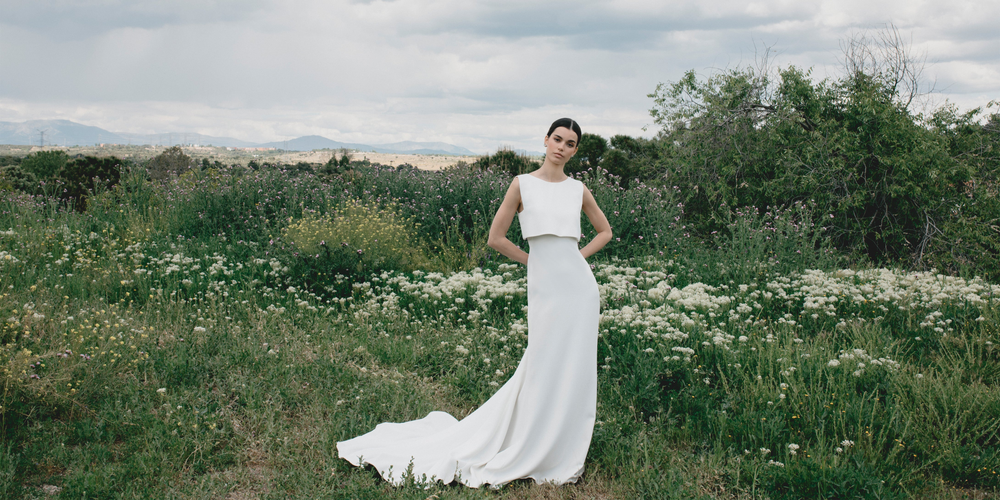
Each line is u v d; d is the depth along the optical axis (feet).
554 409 9.87
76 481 8.70
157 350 13.83
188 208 30.27
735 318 16.78
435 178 33.12
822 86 33.73
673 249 27.22
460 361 14.52
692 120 37.09
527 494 9.50
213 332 15.55
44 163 86.02
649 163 50.29
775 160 33.73
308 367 14.02
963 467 9.80
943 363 13.97
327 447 10.52
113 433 10.37
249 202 30.35
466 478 9.83
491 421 10.29
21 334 12.69
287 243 22.81
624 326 15.56
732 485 9.58
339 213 27.76
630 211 27.76
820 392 11.71
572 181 10.32
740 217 28.66
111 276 19.66
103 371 11.78
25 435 10.07
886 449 10.55
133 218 28.84
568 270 9.89
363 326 17.11
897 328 17.31
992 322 15.89
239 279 20.99
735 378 12.95
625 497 9.46
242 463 10.08
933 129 32.14
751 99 35.55
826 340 15.60
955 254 29.27
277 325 17.22
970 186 31.04
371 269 22.36
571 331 9.87
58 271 20.20
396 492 9.20
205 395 11.96
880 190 30.58
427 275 22.70
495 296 19.16
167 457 9.63
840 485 8.91
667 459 10.46
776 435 10.55
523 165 51.19
